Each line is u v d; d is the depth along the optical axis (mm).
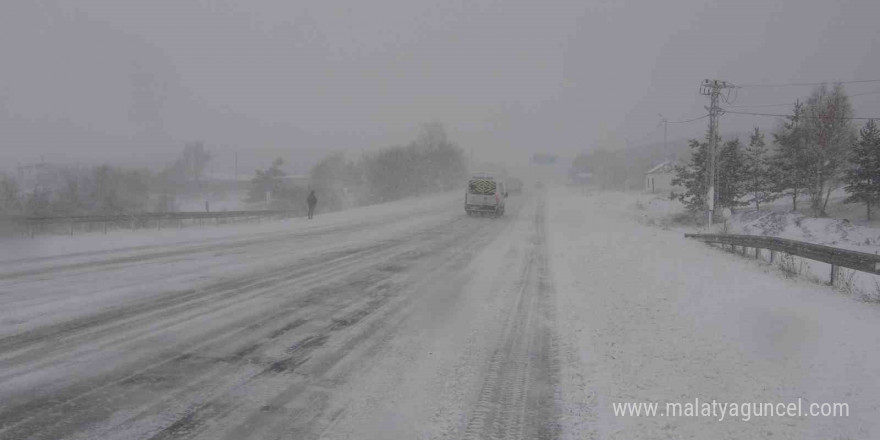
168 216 22328
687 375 5895
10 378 4930
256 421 4430
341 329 7293
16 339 6039
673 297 9500
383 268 12578
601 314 8617
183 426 4246
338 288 10016
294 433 4258
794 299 8984
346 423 4500
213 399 4797
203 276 10477
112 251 13633
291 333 6977
